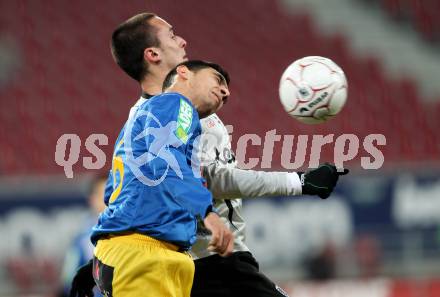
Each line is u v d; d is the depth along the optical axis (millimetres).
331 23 71562
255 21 70688
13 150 56625
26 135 57969
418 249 45125
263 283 17422
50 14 66875
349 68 69250
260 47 69250
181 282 14922
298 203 43875
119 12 68312
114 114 61094
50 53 64438
